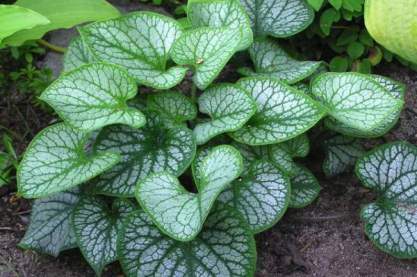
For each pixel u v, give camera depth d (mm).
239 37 1071
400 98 1153
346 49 1312
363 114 1082
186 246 1049
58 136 1072
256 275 1111
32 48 1333
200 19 1180
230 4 1161
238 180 1101
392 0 993
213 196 969
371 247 1141
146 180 1044
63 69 1228
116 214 1095
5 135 1237
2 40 1188
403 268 1119
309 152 1232
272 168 1101
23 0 1270
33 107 1296
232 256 1041
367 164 1134
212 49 1102
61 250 1088
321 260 1130
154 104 1138
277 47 1234
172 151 1085
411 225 1090
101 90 1071
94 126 1041
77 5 1274
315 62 1199
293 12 1244
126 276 1074
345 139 1207
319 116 1061
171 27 1147
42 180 1036
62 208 1115
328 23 1270
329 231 1159
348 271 1119
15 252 1138
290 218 1168
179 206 1023
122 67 1086
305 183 1152
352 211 1178
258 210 1082
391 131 1269
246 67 1255
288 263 1124
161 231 1051
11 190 1199
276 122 1088
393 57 1342
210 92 1119
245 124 1104
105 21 1134
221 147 1045
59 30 1375
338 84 1120
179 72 1113
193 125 1174
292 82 1158
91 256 1060
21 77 1317
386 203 1112
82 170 1038
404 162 1124
